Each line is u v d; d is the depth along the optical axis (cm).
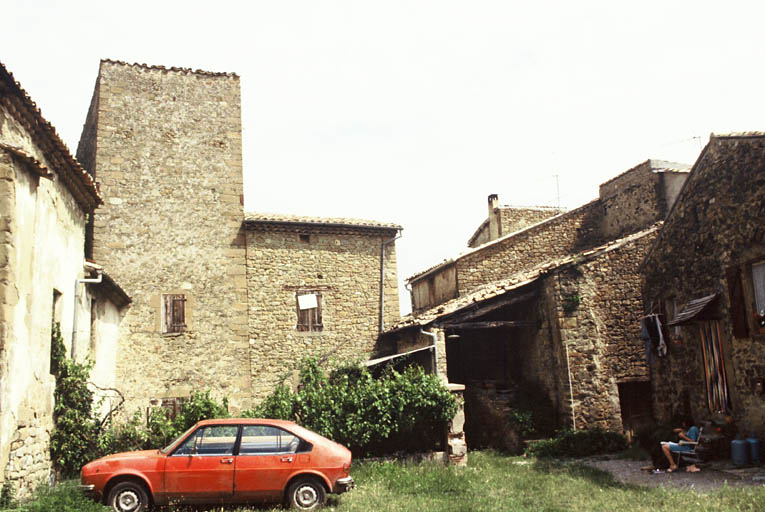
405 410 1198
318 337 1723
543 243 1955
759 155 1028
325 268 1769
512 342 1717
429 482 999
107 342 1432
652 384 1409
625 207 1892
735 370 1090
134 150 1648
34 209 876
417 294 2362
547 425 1446
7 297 764
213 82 1769
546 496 895
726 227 1114
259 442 827
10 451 768
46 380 930
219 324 1625
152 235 1617
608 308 1488
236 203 1712
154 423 1166
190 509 803
